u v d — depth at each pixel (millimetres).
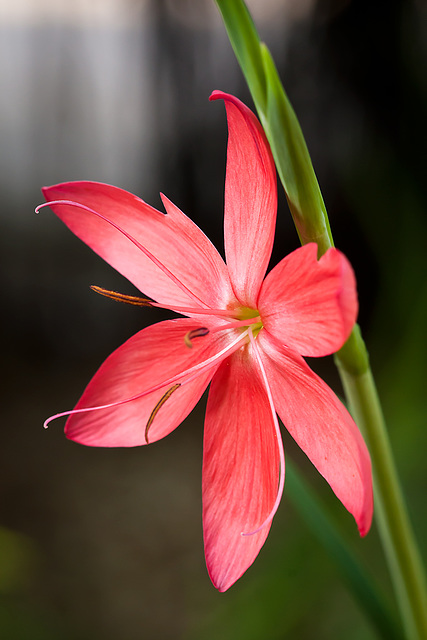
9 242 812
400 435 356
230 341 211
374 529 416
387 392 393
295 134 198
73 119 751
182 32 692
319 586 342
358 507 192
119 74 729
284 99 197
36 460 658
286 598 340
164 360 212
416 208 415
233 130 199
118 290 826
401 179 426
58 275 824
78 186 205
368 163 451
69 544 546
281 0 656
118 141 760
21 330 825
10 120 761
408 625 225
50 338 823
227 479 206
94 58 726
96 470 644
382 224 432
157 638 454
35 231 810
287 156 198
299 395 202
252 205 202
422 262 404
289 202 201
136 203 207
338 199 684
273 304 200
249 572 461
